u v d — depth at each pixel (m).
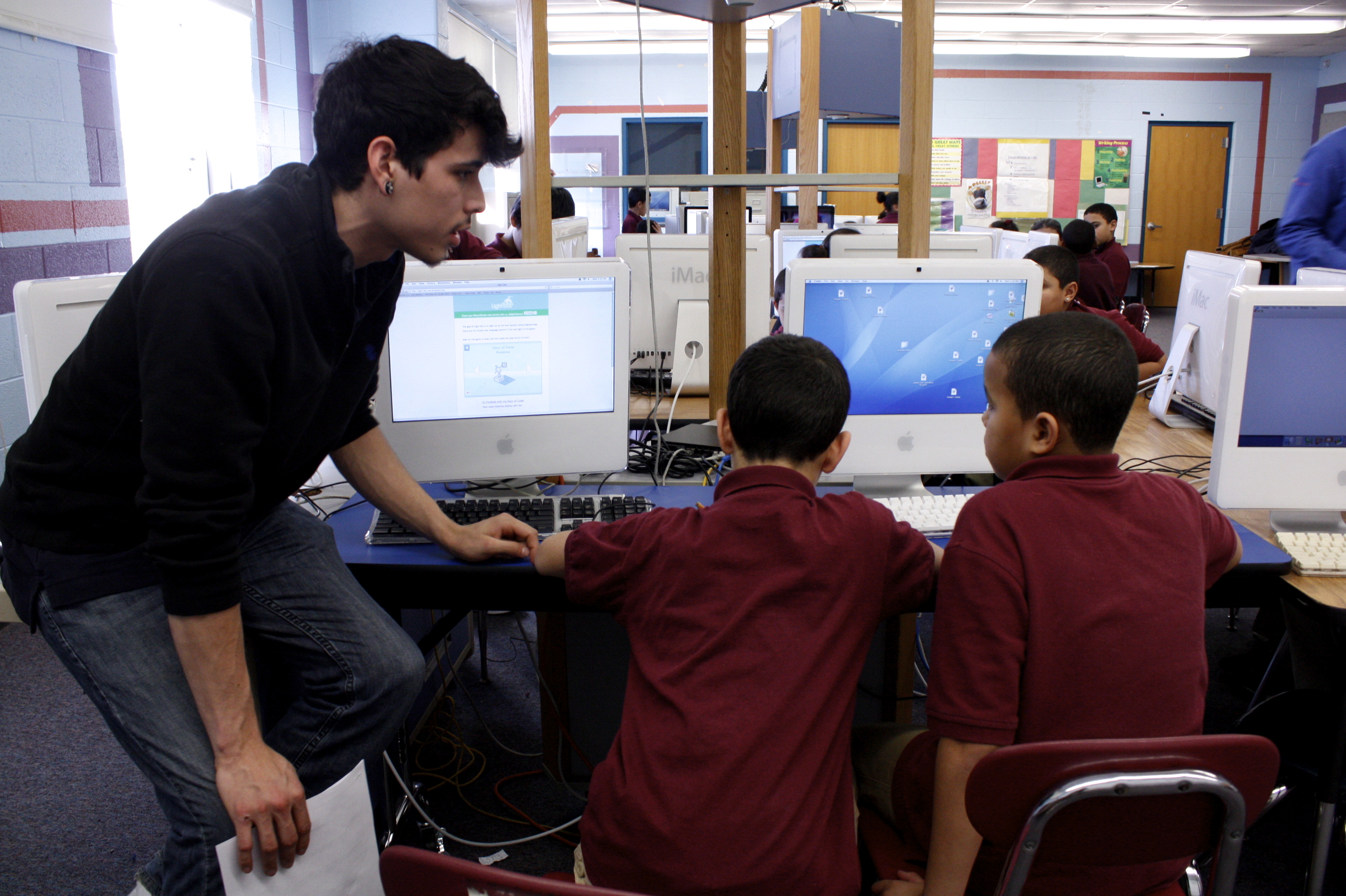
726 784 0.95
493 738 2.23
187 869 1.09
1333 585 1.44
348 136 1.03
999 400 1.15
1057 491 1.05
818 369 1.10
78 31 3.43
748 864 0.93
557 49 9.72
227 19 5.03
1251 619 2.91
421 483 1.90
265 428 1.06
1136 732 1.00
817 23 4.32
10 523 1.10
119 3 4.19
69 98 3.40
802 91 4.37
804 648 1.01
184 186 4.78
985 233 4.44
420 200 1.06
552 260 1.69
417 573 1.44
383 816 1.76
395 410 1.67
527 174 1.98
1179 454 2.25
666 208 9.27
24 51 3.15
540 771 2.12
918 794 1.16
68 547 1.08
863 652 1.06
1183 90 10.41
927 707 1.05
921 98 1.98
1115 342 1.09
